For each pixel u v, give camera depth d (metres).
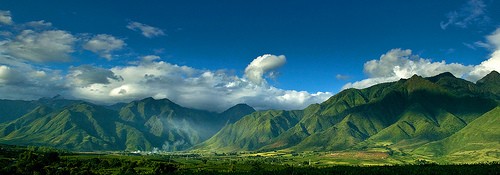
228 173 193.25
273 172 192.75
